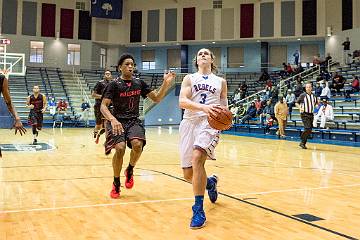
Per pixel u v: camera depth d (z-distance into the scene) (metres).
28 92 21.59
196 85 3.33
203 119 3.28
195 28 26.16
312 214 3.40
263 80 22.06
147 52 28.41
